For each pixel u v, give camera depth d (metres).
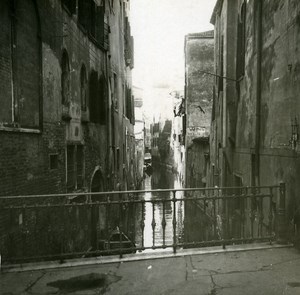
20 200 7.05
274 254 5.68
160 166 74.19
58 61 9.54
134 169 33.84
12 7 6.81
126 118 25.58
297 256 5.57
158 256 5.61
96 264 5.38
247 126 10.15
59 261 5.46
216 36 16.25
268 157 8.14
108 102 16.30
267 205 8.05
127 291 4.47
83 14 12.46
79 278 4.91
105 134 15.76
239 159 11.11
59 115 9.49
